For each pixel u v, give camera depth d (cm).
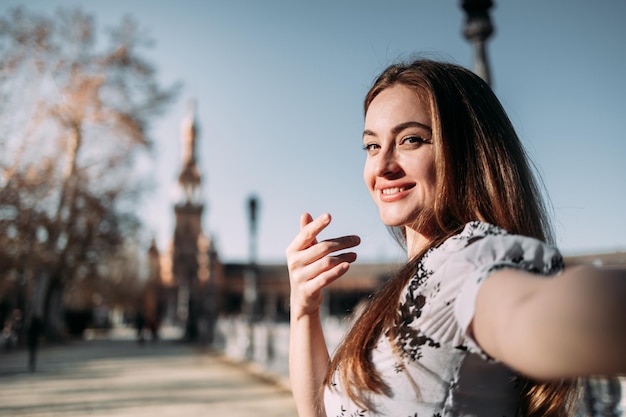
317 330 130
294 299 127
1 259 2206
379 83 125
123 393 1201
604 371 56
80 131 2591
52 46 2298
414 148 115
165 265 9706
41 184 2208
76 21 2420
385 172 117
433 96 114
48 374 1672
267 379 1458
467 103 116
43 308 3244
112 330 6731
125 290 5322
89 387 1323
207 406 995
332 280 116
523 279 71
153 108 2761
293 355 132
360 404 99
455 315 81
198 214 10069
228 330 2742
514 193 112
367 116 125
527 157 126
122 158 2775
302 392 127
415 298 95
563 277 63
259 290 9088
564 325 57
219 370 1770
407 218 115
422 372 92
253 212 2028
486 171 111
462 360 90
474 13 611
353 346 104
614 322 54
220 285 9112
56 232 2589
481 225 97
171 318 8988
